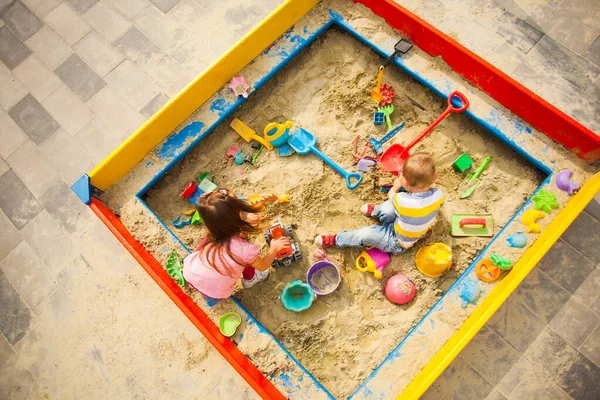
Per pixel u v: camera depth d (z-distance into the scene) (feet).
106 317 8.91
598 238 8.59
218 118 9.70
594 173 8.57
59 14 11.09
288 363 8.05
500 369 8.10
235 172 9.68
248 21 10.61
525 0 10.03
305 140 9.59
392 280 8.52
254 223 9.01
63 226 9.54
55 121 10.30
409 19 9.39
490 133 9.38
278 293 8.79
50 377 8.73
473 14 9.98
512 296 8.43
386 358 7.98
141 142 9.28
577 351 8.09
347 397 8.11
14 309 9.17
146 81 10.38
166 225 9.41
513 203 8.89
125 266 9.16
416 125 9.68
